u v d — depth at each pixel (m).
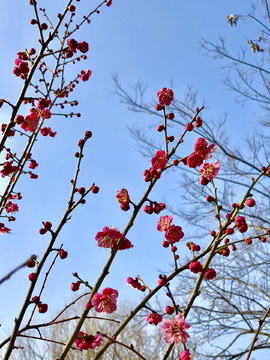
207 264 0.51
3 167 0.66
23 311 0.49
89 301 0.50
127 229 0.52
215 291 1.57
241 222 0.51
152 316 0.52
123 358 1.81
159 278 0.51
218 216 0.54
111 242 0.52
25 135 0.69
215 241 0.52
